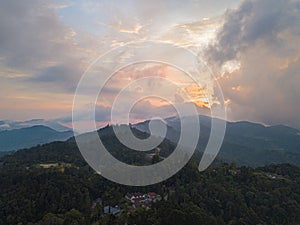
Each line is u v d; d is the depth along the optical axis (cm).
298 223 4891
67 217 4247
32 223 4250
